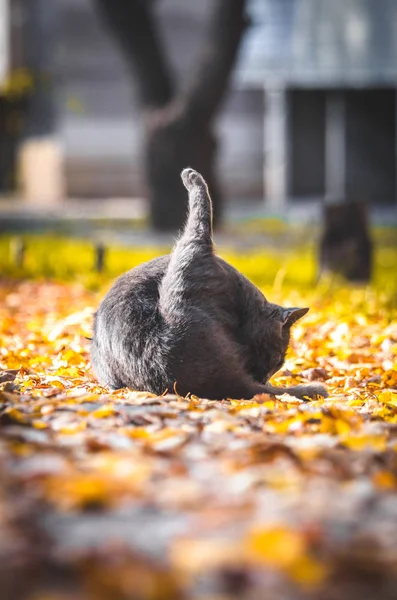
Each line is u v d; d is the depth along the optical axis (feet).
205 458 20.29
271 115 144.87
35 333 43.14
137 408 25.36
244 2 107.65
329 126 143.23
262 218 130.41
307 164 144.15
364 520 16.46
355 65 139.85
